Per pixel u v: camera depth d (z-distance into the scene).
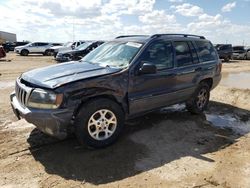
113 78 4.69
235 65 23.19
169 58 5.74
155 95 5.36
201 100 6.79
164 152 4.68
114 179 3.81
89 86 4.41
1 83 10.54
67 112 4.21
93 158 4.36
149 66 4.93
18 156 4.39
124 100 4.93
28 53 33.50
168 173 4.00
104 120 4.62
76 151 4.57
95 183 3.70
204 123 6.26
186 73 6.03
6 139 5.00
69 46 27.88
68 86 4.23
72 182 3.71
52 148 4.67
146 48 5.30
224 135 5.59
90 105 4.40
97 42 19.95
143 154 4.56
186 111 7.05
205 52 6.80
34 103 4.29
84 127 4.39
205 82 6.84
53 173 3.92
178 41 6.07
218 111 7.31
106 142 4.68
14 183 3.67
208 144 5.10
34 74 4.77
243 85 11.99
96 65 5.16
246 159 4.53
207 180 3.85
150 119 6.32
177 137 5.36
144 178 3.85
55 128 4.22
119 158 4.39
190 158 4.50
